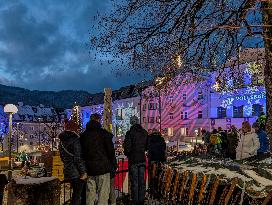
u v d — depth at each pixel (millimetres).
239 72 12805
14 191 7090
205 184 7402
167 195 8953
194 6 10711
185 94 61500
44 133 108812
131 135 9289
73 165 7699
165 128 66438
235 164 7863
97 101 96000
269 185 6453
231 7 10258
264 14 9523
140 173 9344
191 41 11062
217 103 54250
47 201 7266
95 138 7715
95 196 7840
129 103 78688
